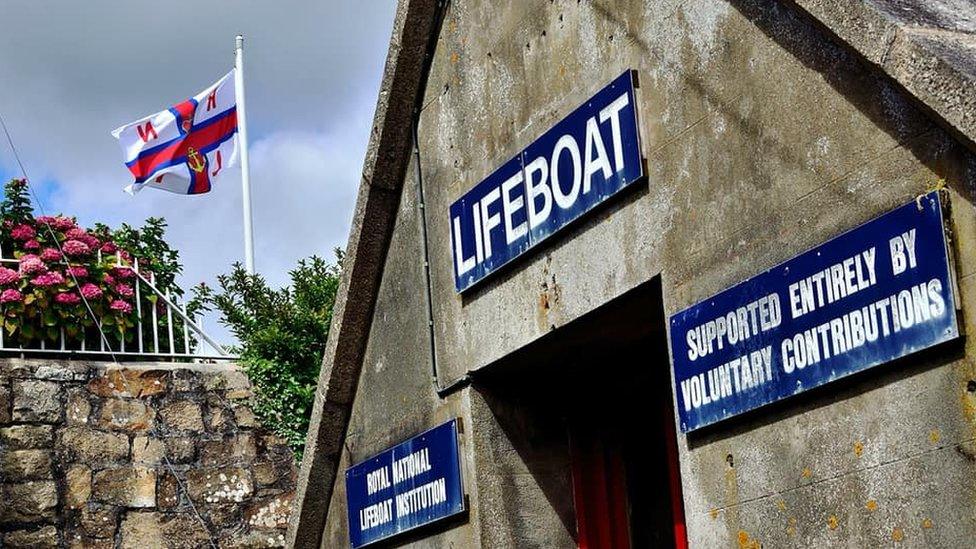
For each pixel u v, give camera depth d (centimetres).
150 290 1041
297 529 800
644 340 626
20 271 989
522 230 621
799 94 477
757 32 496
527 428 674
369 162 728
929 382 429
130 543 945
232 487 984
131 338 1020
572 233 593
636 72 557
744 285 495
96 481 948
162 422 980
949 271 418
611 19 574
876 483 445
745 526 496
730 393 500
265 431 1009
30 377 951
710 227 516
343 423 783
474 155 665
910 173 435
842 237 455
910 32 421
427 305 702
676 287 532
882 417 444
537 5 623
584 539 669
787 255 480
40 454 937
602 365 661
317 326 1079
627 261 560
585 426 686
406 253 725
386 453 730
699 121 523
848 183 457
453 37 688
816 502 467
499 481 661
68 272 998
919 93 417
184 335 1034
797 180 478
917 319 427
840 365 454
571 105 596
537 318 615
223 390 1006
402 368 725
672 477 648
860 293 448
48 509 928
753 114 497
